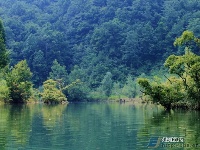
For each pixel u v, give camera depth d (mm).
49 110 71875
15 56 192625
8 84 102875
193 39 64188
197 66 60156
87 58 199500
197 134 33250
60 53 196250
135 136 32812
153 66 191250
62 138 32094
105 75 165250
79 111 69500
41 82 179125
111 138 31906
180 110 65188
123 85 169875
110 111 69438
